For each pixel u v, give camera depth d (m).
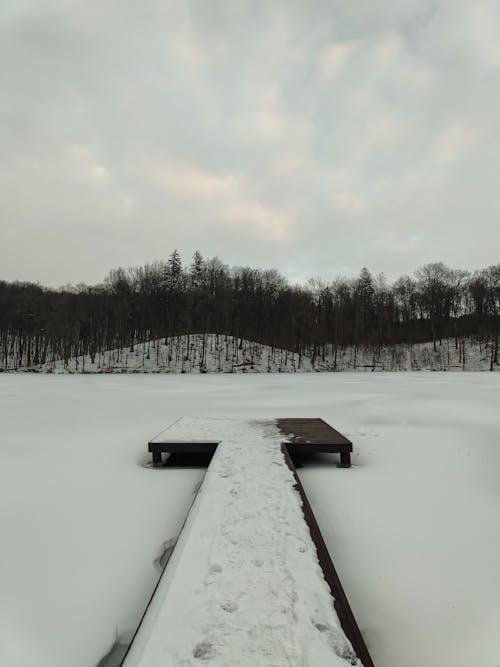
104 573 3.41
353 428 8.60
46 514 4.52
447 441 7.46
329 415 10.41
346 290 57.78
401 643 2.62
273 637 2.20
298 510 3.75
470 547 3.79
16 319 47.09
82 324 49.00
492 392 15.57
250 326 51.47
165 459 6.59
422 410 11.05
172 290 51.94
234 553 3.02
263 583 2.66
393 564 3.50
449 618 2.84
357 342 48.84
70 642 2.66
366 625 2.78
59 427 9.12
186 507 4.70
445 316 54.94
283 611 2.40
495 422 9.23
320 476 5.69
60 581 3.30
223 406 12.38
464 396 14.29
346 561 3.55
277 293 56.34
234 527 3.42
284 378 26.81
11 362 46.88
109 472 5.94
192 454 6.86
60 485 5.40
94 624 2.82
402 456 6.58
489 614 2.88
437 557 3.62
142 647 2.15
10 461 6.47
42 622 2.83
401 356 47.97
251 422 7.81
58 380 25.19
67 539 3.97
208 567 2.84
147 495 5.05
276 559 2.94
